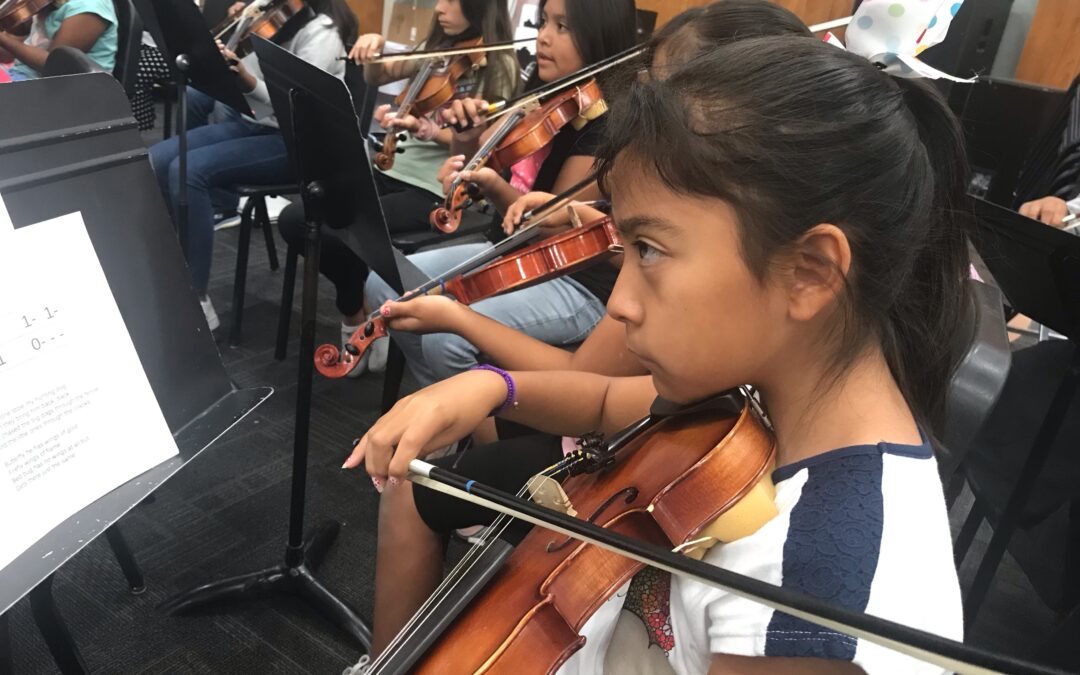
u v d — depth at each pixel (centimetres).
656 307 68
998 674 45
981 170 249
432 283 151
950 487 176
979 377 109
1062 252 130
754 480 73
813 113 64
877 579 59
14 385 83
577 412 117
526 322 172
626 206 68
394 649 88
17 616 160
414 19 363
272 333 280
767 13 127
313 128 139
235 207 274
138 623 161
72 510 86
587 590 80
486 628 80
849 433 70
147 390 96
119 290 99
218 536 186
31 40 296
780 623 60
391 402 214
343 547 186
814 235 64
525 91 238
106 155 98
